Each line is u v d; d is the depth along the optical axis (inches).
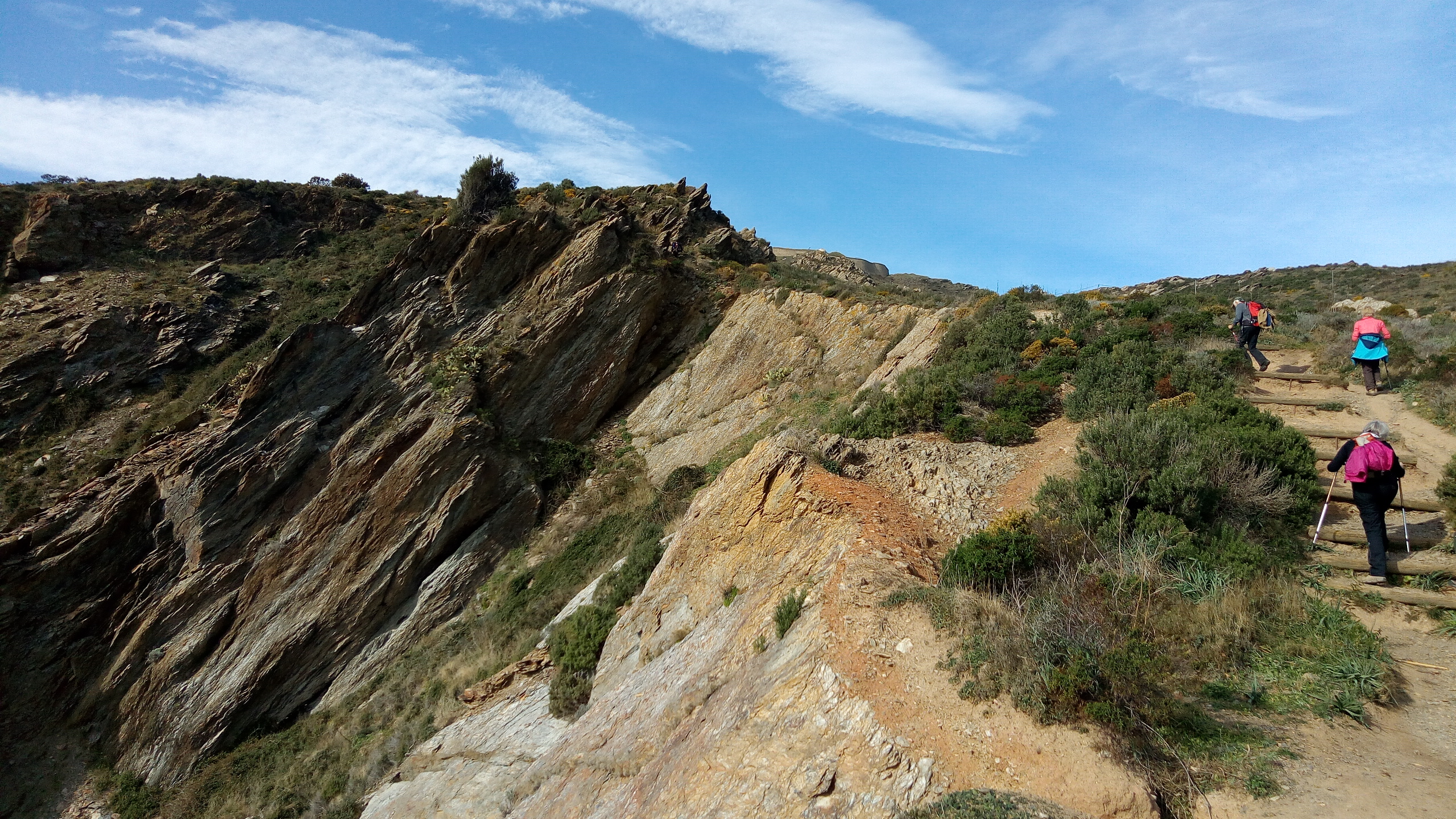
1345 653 276.5
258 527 940.6
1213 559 338.0
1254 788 217.9
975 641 267.1
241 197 1641.2
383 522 984.3
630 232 1365.7
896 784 230.8
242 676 862.5
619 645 536.4
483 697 668.1
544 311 1226.6
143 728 823.7
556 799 409.7
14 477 976.9
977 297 961.5
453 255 1231.5
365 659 915.4
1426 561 334.6
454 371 1113.4
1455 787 207.2
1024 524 362.3
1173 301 910.4
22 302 1226.0
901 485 456.8
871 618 295.1
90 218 1433.3
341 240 1686.8
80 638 856.3
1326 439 483.8
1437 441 459.2
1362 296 1531.7
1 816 741.9
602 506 1039.0
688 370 1266.0
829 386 1040.2
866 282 2331.4
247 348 1232.8
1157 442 411.8
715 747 283.3
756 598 387.2
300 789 703.1
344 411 1049.5
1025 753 226.5
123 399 1125.7
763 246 1815.9
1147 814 206.1
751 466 480.7
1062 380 642.2
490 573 999.0
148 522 922.7
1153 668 240.8
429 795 550.9
